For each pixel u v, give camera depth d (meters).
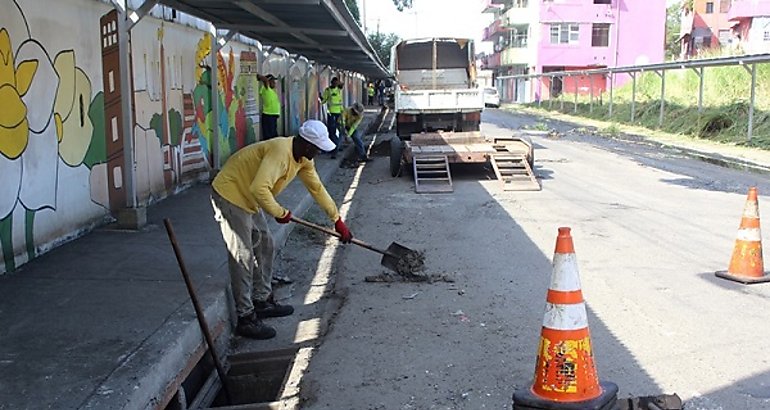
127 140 8.39
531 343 5.49
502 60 66.44
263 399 5.42
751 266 7.14
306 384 4.84
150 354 4.57
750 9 49.16
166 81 10.71
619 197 12.45
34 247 6.96
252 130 16.42
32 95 6.89
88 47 8.12
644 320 5.96
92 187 8.27
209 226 8.55
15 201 6.57
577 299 3.71
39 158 7.03
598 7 57.75
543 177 15.08
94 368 4.34
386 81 54.91
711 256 8.16
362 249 8.65
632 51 59.31
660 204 11.71
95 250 7.28
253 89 16.41
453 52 21.14
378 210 11.29
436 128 18.80
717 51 34.03
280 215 5.51
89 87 8.16
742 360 5.11
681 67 24.55
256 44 16.52
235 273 5.81
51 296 5.74
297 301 6.78
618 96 39.69
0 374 4.24
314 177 6.00
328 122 19.00
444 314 6.19
